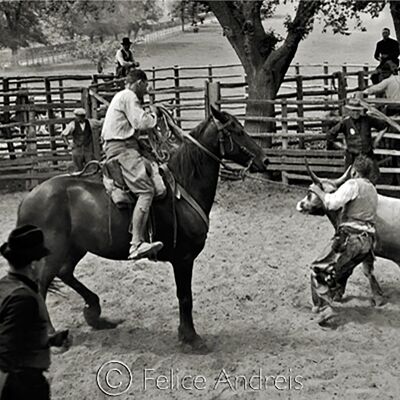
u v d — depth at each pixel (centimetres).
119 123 755
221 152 790
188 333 797
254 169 800
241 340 820
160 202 771
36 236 507
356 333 831
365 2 1720
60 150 1602
